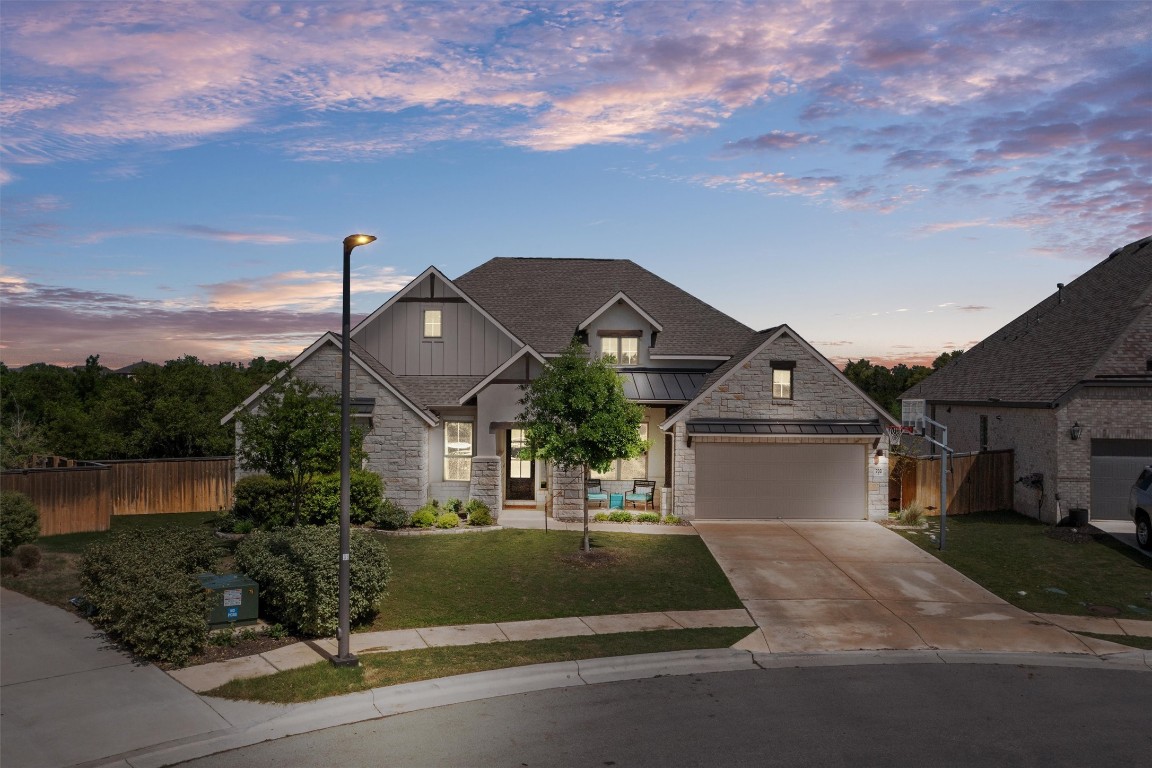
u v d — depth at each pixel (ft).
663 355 95.55
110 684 38.34
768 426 83.15
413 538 72.43
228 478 89.30
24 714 34.99
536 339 98.02
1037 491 84.48
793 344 84.99
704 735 34.58
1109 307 91.45
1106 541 73.77
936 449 111.45
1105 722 36.63
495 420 83.76
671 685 40.63
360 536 50.93
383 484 78.79
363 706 37.01
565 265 112.47
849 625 50.83
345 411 41.86
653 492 89.56
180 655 41.01
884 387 193.26
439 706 37.40
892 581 61.31
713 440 83.41
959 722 36.37
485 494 79.77
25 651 42.42
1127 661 45.27
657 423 91.20
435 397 85.66
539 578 59.93
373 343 89.15
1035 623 51.80
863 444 84.38
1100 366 80.94
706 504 83.82
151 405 107.76
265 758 31.76
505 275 110.63
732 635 48.42
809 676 42.19
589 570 62.44
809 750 33.22
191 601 42.52
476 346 88.69
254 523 73.61
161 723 34.37
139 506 85.56
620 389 69.77
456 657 43.21
